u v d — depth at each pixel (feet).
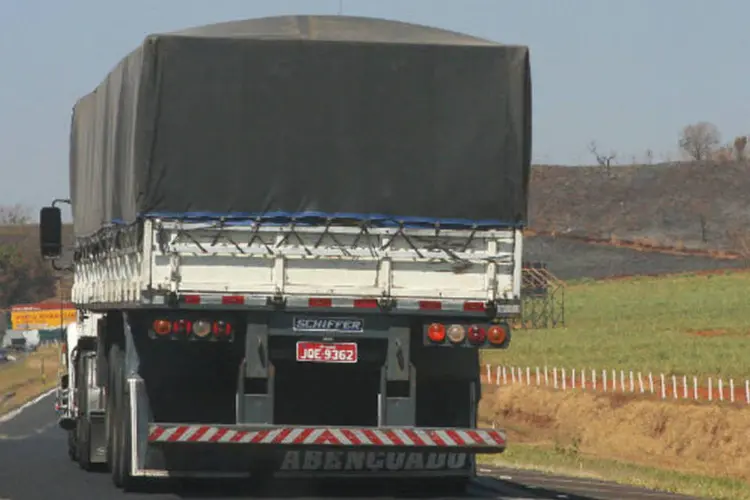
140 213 148.56
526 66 154.51
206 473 152.56
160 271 148.46
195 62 149.79
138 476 153.69
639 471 260.21
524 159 154.30
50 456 246.88
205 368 154.20
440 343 151.84
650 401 391.65
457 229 153.38
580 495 180.34
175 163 149.48
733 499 198.59
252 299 149.28
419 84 153.07
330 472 153.28
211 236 149.69
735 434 340.18
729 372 494.18
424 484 166.50
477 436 150.00
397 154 152.76
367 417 156.46
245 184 150.41
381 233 152.05
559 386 498.28
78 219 207.72
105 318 179.01
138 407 153.38
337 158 151.74
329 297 150.41
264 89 150.82
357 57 152.05
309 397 155.94
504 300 152.87
